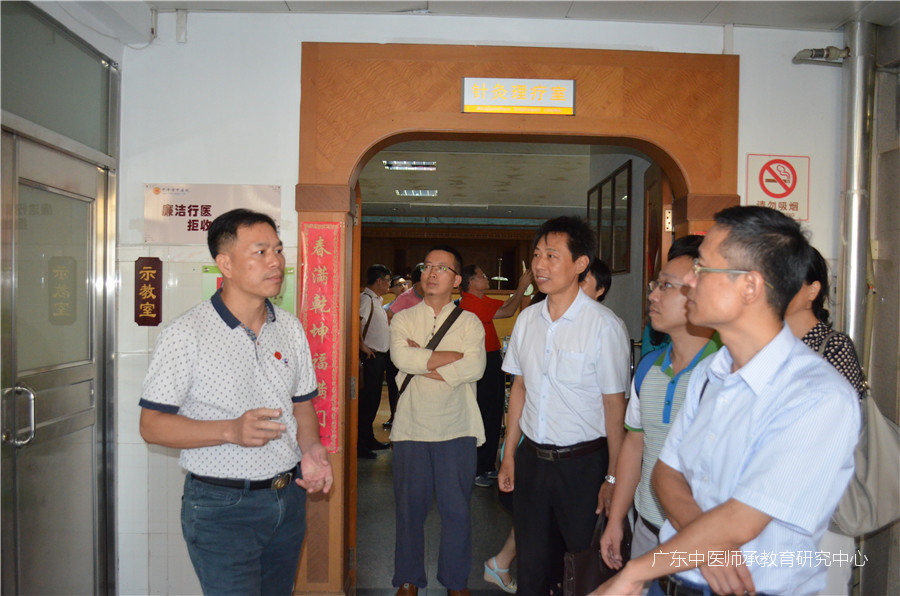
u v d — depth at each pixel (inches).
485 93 100.4
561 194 334.3
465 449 99.5
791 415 39.8
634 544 67.2
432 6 98.7
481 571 116.4
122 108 102.3
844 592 83.8
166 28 102.2
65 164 89.8
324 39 102.3
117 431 102.3
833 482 38.6
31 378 82.4
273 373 68.9
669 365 63.8
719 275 42.0
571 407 78.0
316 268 99.7
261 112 102.3
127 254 102.3
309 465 70.1
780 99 105.2
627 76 101.5
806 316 68.1
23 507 80.9
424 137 105.6
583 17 102.0
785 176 105.2
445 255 100.5
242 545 66.0
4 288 76.9
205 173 102.3
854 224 100.8
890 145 102.0
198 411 65.1
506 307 168.7
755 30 105.0
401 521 98.8
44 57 85.0
